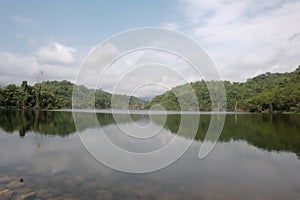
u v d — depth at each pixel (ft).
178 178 22.99
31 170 24.49
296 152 35.27
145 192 19.56
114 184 21.07
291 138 48.44
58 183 21.02
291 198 19.04
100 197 18.39
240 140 45.65
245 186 21.42
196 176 23.70
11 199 17.62
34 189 19.57
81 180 21.85
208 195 19.30
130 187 20.49
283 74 313.12
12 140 40.47
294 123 80.59
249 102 188.24
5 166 25.80
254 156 32.37
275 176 24.30
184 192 19.76
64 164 26.66
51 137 43.45
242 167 27.07
